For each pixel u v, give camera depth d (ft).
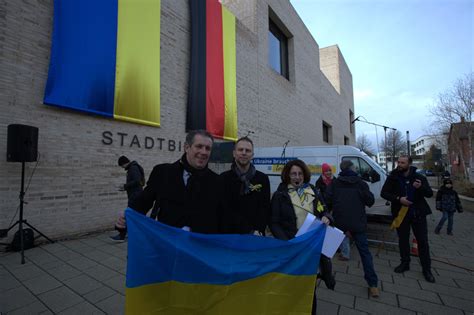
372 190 23.82
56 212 17.65
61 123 18.04
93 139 19.83
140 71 23.09
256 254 7.13
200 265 6.36
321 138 73.87
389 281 12.64
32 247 15.96
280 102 50.16
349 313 9.76
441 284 12.32
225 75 33.96
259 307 6.89
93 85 19.58
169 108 26.45
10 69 15.94
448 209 22.99
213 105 31.71
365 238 11.66
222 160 31.96
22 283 11.50
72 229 18.40
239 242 6.97
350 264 15.16
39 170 16.89
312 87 67.51
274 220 8.68
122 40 21.80
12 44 16.10
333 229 8.57
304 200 8.85
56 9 17.84
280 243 7.53
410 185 13.21
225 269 6.58
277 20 51.85
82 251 15.64
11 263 13.62
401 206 13.65
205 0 31.68
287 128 52.65
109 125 20.90
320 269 8.75
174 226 6.42
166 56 26.45
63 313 9.27
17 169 15.94
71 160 18.49
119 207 21.30
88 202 19.35
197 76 29.68
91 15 19.77
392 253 17.35
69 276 12.25
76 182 18.72
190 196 6.54
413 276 13.26
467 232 24.07
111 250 15.89
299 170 9.02
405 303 10.53
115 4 21.45
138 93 22.81
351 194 12.10
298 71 59.00
